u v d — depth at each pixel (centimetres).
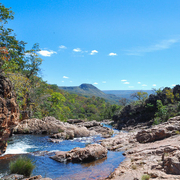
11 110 834
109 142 1403
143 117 2872
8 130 852
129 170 699
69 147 1288
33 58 2605
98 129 2361
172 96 2539
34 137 1597
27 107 2364
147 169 665
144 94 3762
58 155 954
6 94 799
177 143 894
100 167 840
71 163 898
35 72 2670
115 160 947
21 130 1750
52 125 1886
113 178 641
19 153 1036
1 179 620
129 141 1319
